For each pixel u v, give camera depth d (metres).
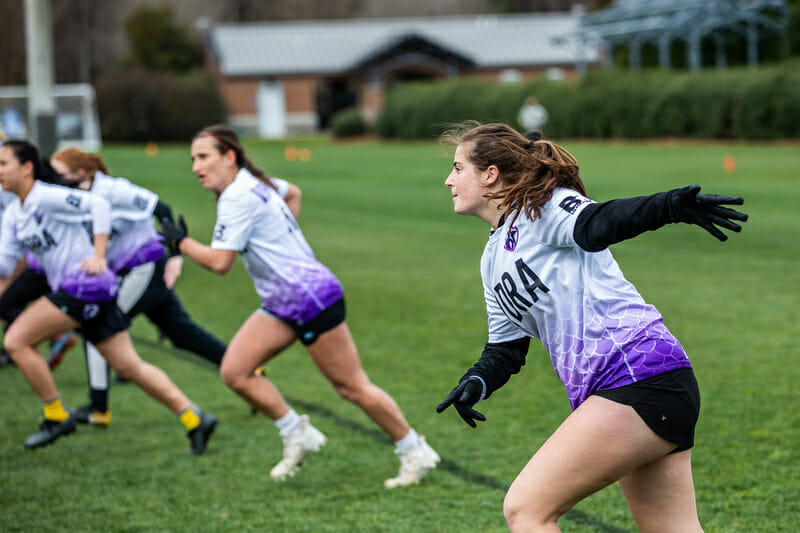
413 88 132.12
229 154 13.41
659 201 7.20
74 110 97.44
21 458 15.13
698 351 20.20
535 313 8.30
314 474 14.11
